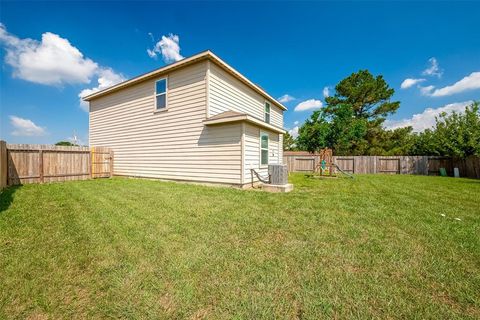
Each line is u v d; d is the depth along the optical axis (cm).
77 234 292
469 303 162
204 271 204
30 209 408
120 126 1044
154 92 910
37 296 169
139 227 321
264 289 177
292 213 405
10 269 205
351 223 348
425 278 195
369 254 240
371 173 1606
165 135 877
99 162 989
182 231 307
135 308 155
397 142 2269
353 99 2370
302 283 185
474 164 1245
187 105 810
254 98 1096
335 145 2086
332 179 1071
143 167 955
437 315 149
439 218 378
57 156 850
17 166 739
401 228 327
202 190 639
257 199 525
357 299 165
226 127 734
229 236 292
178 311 152
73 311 154
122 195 554
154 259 226
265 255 238
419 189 726
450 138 1372
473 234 302
